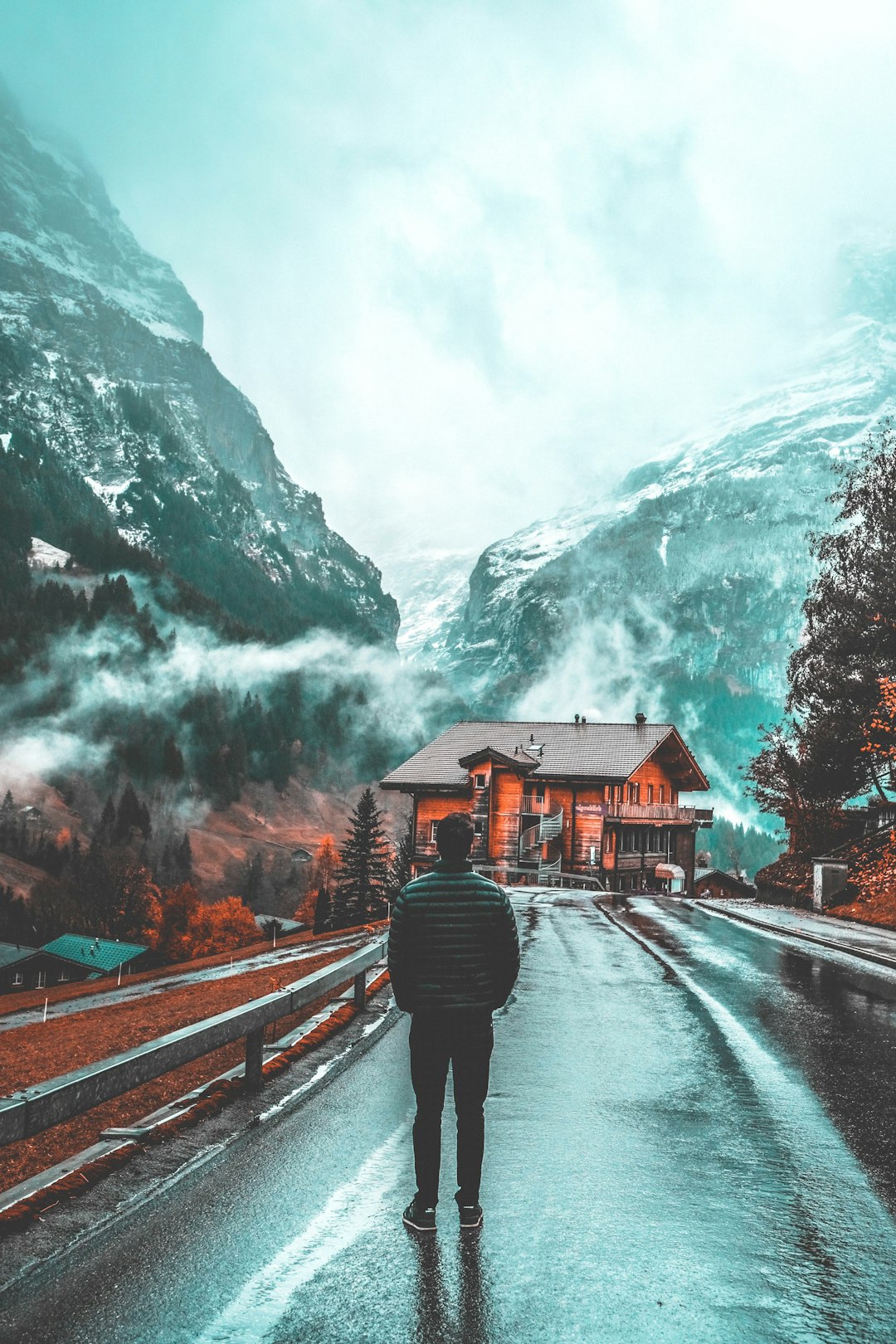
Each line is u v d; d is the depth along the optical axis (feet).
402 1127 22.06
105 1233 15.80
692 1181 18.58
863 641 111.65
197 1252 15.05
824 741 111.75
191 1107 22.98
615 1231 16.06
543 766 179.11
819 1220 16.71
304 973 66.39
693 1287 14.01
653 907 104.27
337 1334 12.53
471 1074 16.25
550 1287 13.94
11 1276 14.16
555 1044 31.60
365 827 231.30
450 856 16.98
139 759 622.13
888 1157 20.34
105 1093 17.83
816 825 125.18
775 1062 29.17
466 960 16.31
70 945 214.90
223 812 622.13
